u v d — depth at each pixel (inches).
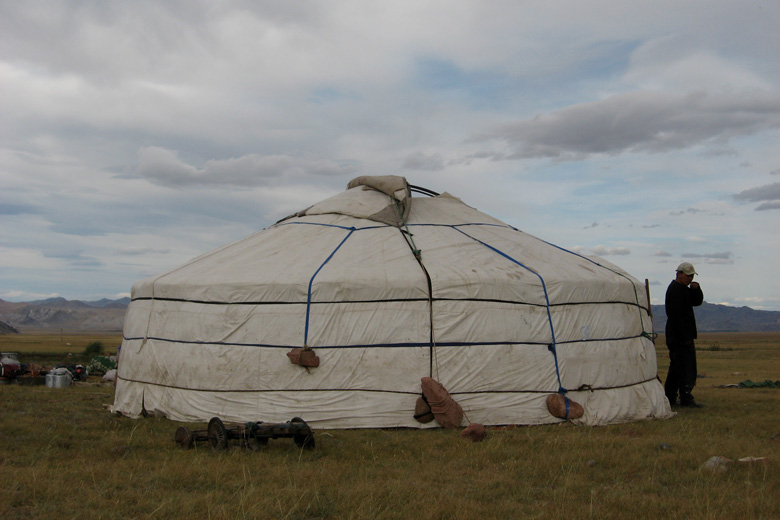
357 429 323.9
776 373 871.7
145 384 366.9
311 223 427.2
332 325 335.3
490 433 307.9
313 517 181.3
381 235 396.5
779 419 360.8
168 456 252.1
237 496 197.9
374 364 330.6
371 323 334.3
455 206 475.2
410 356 331.3
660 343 2898.6
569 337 351.9
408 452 264.4
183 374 349.7
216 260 394.9
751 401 453.7
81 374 689.6
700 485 208.2
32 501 189.6
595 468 237.6
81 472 223.9
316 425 326.3
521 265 370.0
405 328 333.4
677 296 413.1
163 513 179.6
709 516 170.6
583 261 407.5
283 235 418.9
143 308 383.2
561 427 327.0
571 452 259.4
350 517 178.1
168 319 363.9
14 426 313.9
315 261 366.9
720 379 753.0
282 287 340.8
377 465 243.9
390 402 327.6
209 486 211.3
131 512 182.9
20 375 634.2
